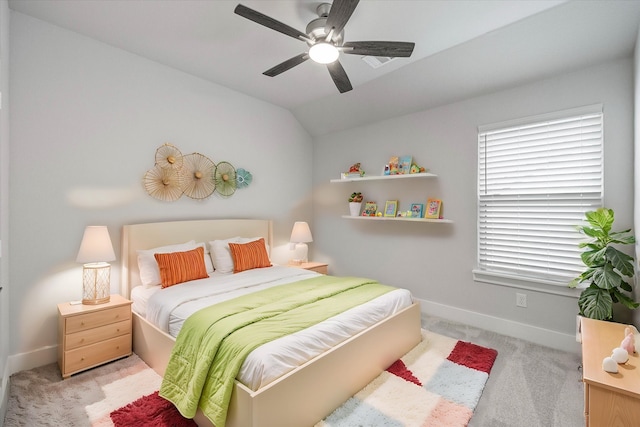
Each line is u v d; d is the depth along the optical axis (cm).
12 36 226
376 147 401
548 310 277
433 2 211
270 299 229
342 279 297
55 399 194
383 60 295
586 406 132
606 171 246
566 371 230
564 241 269
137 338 252
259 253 346
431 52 278
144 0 216
